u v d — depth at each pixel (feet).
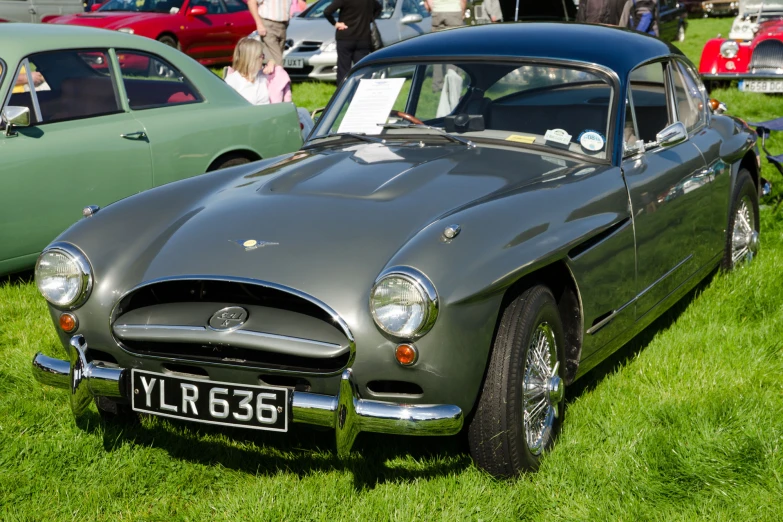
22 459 11.16
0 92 17.44
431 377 9.27
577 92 13.10
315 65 43.19
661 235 13.19
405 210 10.52
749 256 17.88
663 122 14.60
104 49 19.19
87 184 18.19
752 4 42.68
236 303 9.97
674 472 10.47
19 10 50.47
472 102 13.57
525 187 11.07
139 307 10.31
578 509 9.81
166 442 11.53
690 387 12.74
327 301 9.35
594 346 11.76
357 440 11.40
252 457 11.16
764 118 34.01
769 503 9.89
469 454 10.84
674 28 62.54
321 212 10.66
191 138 19.75
